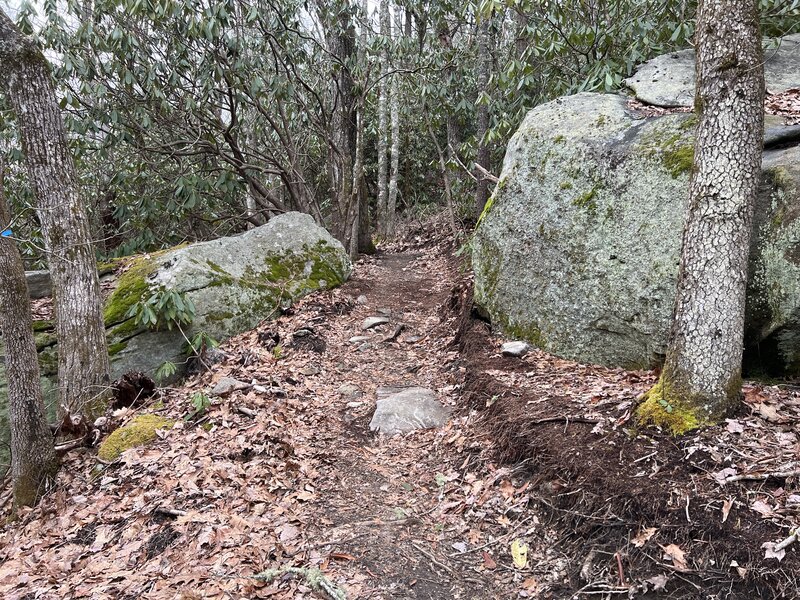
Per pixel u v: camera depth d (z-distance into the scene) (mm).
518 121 8836
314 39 10117
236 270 7668
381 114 15734
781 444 3322
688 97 5668
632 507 3197
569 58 8352
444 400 5453
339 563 3420
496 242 6441
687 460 3373
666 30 7262
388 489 4238
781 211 4160
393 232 15586
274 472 4379
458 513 3820
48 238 5520
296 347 6832
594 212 5355
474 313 6891
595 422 4000
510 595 3072
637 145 5219
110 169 11406
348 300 8391
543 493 3629
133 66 9172
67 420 5195
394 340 7238
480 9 5746
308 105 11547
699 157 3570
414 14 11172
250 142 12000
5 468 5789
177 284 6855
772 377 4277
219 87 9547
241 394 5535
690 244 3615
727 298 3512
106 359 5824
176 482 4289
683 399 3656
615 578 2963
